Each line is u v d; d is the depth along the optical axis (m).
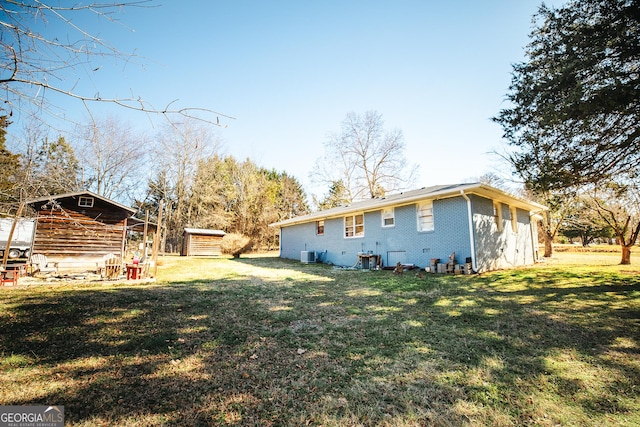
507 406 2.42
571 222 18.30
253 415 2.31
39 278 9.67
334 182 32.28
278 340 3.96
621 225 14.54
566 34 6.70
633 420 2.22
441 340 3.91
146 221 13.54
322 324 4.67
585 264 13.19
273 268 13.63
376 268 12.71
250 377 2.94
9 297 6.48
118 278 9.71
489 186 10.14
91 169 18.31
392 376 2.94
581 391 2.63
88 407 2.39
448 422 2.21
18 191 6.57
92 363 3.22
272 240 35.81
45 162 7.89
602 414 2.30
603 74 5.96
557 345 3.70
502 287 7.58
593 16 6.44
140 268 9.82
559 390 2.66
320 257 17.33
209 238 25.45
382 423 2.20
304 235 19.23
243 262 17.33
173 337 4.05
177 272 11.88
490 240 11.18
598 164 6.89
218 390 2.68
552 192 7.87
